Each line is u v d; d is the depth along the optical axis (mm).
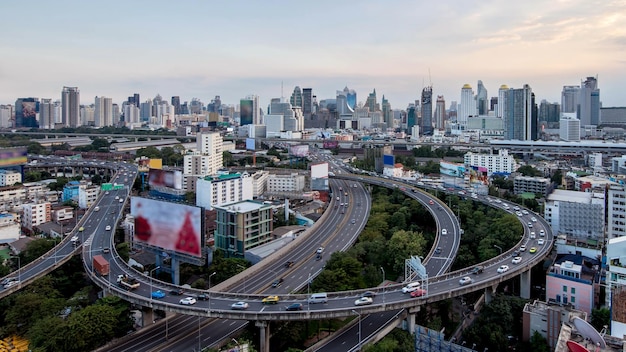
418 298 185750
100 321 176375
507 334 191000
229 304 185125
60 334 171625
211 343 175000
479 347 187125
